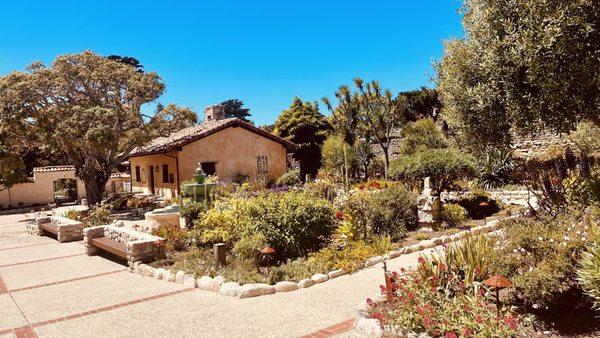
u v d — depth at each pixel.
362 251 8.53
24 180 25.64
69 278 8.76
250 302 6.42
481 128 7.81
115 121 21.39
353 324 5.25
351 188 15.84
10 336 5.66
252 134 24.52
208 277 7.44
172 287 7.54
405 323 4.61
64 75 21.00
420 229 11.02
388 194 11.21
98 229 11.40
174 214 12.85
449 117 8.41
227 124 23.31
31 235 15.91
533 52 6.49
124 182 35.38
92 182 22.19
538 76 6.67
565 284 4.61
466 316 4.43
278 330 5.27
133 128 21.67
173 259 9.03
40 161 37.03
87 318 6.19
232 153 23.89
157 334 5.40
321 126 30.09
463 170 13.56
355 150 22.66
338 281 7.25
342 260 8.09
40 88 20.45
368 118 21.44
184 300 6.73
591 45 6.49
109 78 21.31
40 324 6.05
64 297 7.34
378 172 22.97
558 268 4.56
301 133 29.64
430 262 5.72
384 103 21.41
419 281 5.14
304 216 8.73
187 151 22.69
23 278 8.95
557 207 6.27
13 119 19.55
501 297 5.11
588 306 4.77
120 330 5.63
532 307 4.87
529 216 6.34
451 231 10.43
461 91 7.80
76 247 12.55
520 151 17.45
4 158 22.98
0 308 6.92
